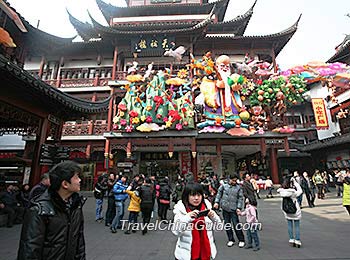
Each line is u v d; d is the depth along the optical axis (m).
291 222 6.59
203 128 20.34
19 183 19.48
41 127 10.07
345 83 17.30
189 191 3.56
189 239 3.37
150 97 20.86
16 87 8.16
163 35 24.95
